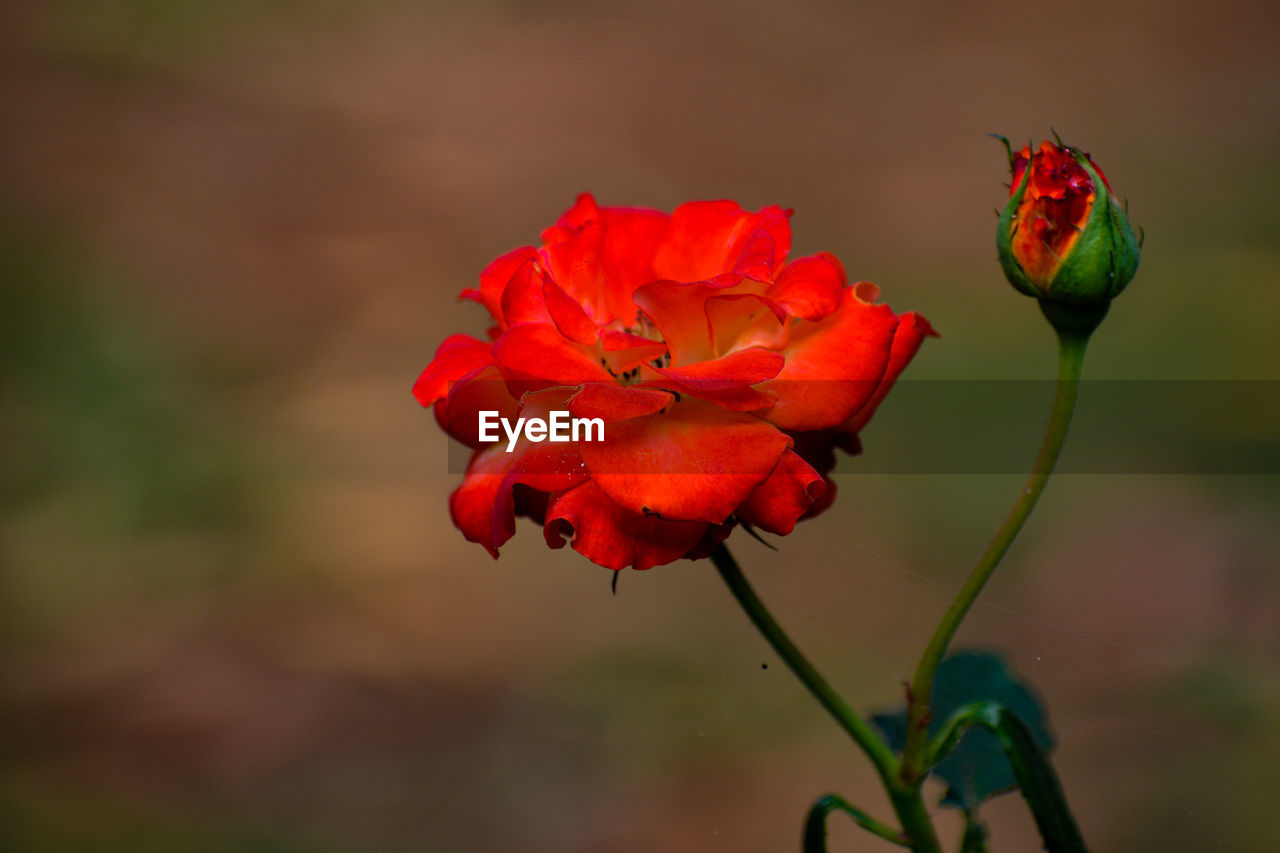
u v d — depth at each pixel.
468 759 1.07
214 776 1.07
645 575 1.25
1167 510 1.13
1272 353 1.33
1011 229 0.49
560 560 1.31
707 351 0.49
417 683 1.16
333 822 1.02
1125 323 1.43
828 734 1.02
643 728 1.07
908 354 0.50
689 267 0.51
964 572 1.08
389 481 1.43
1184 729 0.74
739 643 1.08
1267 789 0.67
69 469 1.43
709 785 1.01
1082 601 1.03
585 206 0.51
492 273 0.50
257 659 1.20
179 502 1.39
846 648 1.03
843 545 1.13
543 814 1.01
